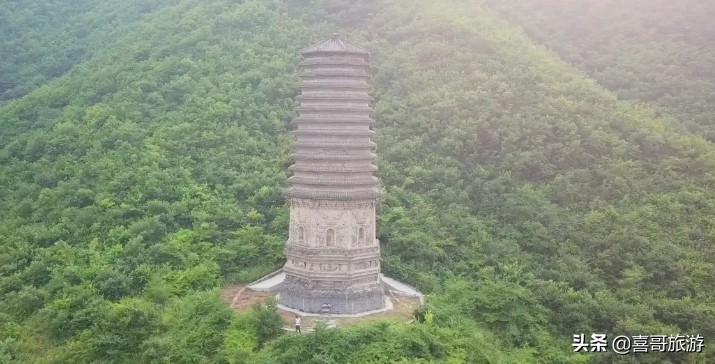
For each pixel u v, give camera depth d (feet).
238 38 304.09
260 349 135.95
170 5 377.91
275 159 226.79
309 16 333.01
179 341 144.15
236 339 138.21
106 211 197.06
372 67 283.79
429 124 241.96
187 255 180.24
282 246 185.68
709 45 326.24
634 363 149.69
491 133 234.17
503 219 205.57
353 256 149.38
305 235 151.02
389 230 193.16
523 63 273.13
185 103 253.65
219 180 215.51
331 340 129.29
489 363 139.33
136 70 281.54
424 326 139.44
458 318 152.35
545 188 214.28
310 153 148.87
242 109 252.62
